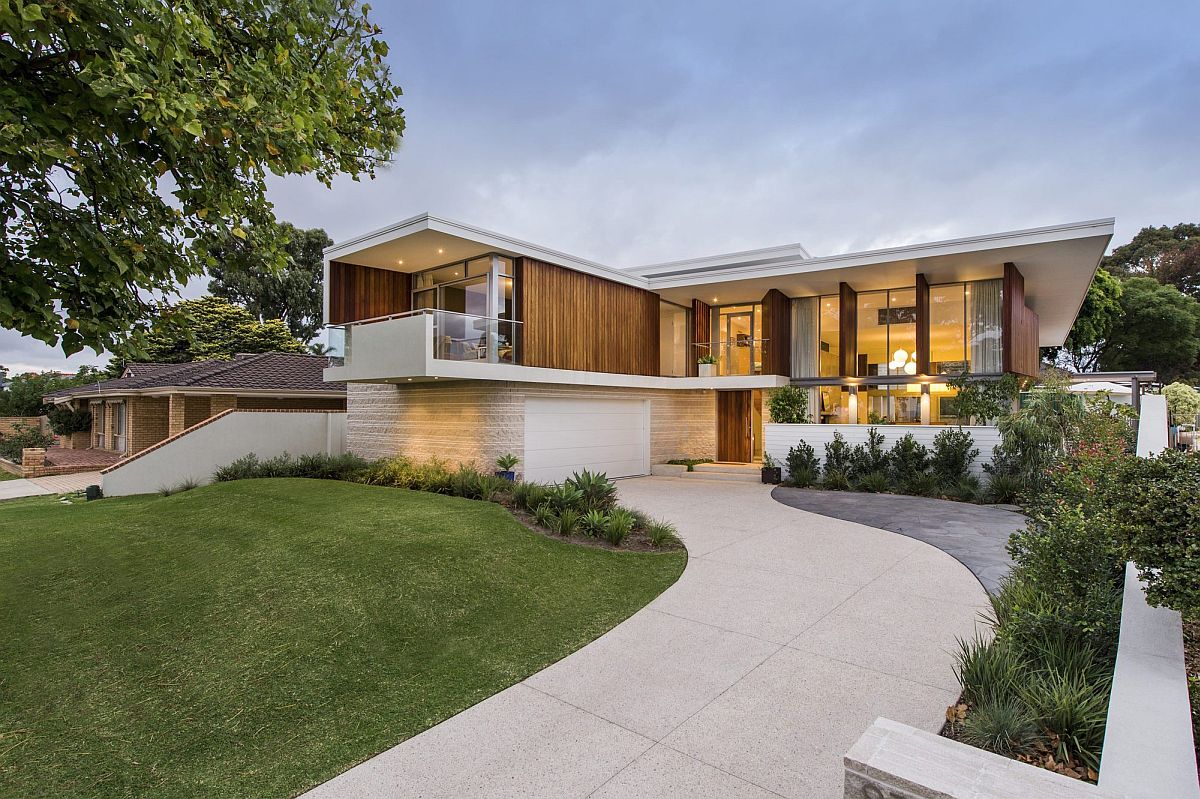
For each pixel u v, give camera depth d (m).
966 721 3.23
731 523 9.33
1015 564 6.83
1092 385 16.41
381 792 2.95
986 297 14.53
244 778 3.12
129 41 3.30
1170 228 38.75
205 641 4.83
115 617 5.33
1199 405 19.89
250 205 4.64
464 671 4.32
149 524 8.66
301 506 9.07
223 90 3.84
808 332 16.97
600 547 7.42
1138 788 2.04
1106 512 4.09
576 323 14.13
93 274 3.69
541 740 3.39
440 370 11.30
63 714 3.81
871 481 12.66
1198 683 2.98
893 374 15.70
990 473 11.87
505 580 6.07
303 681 4.20
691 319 18.12
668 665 4.36
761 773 3.02
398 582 5.84
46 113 3.36
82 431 26.50
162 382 18.09
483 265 13.38
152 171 4.00
